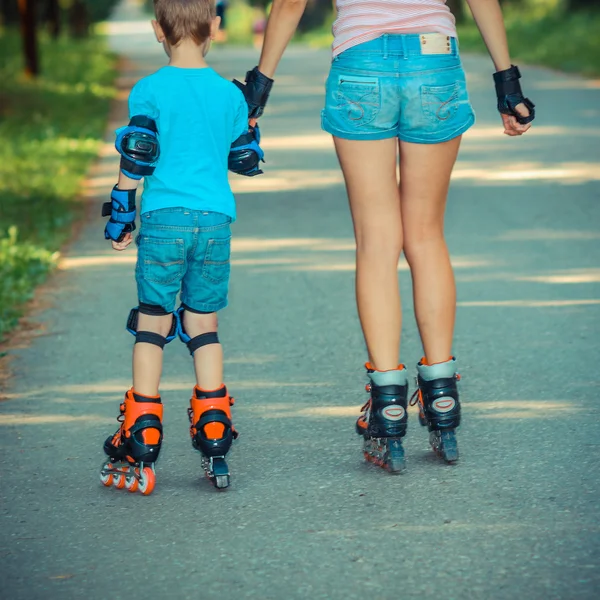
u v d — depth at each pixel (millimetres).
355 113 12617
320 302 21578
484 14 12992
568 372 16781
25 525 11844
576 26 106625
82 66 94812
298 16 13008
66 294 22969
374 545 11094
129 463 12703
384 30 12492
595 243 25984
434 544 11062
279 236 28078
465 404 15477
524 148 41781
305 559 10836
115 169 41719
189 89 12547
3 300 22000
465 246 26078
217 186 12648
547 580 10227
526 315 20109
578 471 12875
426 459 13469
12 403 16156
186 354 18500
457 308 20766
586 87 63938
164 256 12508
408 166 12906
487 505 11992
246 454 13844
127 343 19297
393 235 13016
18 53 103188
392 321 13031
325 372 17281
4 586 10422
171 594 10203
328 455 13727
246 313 20906
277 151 43906
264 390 16438
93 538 11477
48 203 33906
